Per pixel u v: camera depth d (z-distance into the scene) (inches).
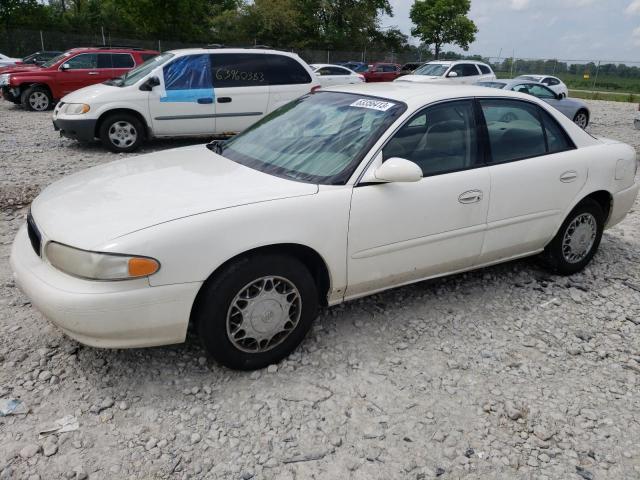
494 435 108.5
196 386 118.9
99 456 99.3
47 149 383.6
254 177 130.6
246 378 122.5
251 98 394.0
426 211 137.4
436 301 161.2
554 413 115.3
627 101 1164.5
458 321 150.5
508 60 1590.8
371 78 1194.0
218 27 1705.2
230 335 117.8
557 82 792.9
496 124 154.6
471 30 2098.9
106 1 1515.7
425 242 140.1
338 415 112.1
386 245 133.4
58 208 119.6
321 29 1932.8
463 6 2092.8
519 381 125.7
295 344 128.4
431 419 112.2
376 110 142.8
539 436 108.5
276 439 105.1
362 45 1991.9
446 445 105.5
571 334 147.0
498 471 99.9
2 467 95.8
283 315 123.3
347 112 147.9
